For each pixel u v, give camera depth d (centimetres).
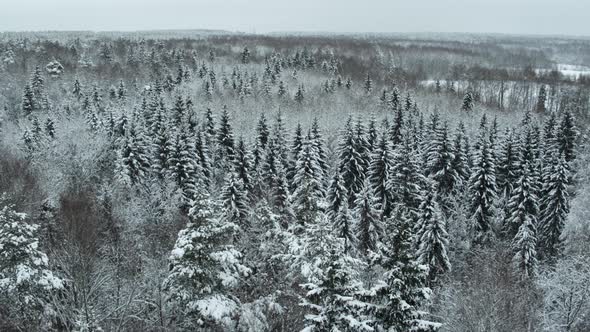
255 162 5888
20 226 1894
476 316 2262
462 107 11512
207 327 1805
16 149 5709
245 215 3644
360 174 5491
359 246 3962
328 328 1520
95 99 10131
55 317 1842
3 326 1812
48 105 9469
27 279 1766
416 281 1523
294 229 2600
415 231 3912
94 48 17800
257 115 10131
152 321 1986
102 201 3450
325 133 8681
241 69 15500
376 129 6706
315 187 4931
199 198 1822
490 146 5666
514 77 17025
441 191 5353
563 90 13762
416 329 1462
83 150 5625
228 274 1831
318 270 1555
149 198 4334
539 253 4800
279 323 1856
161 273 2050
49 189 3966
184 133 5284
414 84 14875
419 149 6700
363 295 1527
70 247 1827
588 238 3647
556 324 2266
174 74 14238
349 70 16225
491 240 4953
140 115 8044
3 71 12494
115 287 2031
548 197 4750
